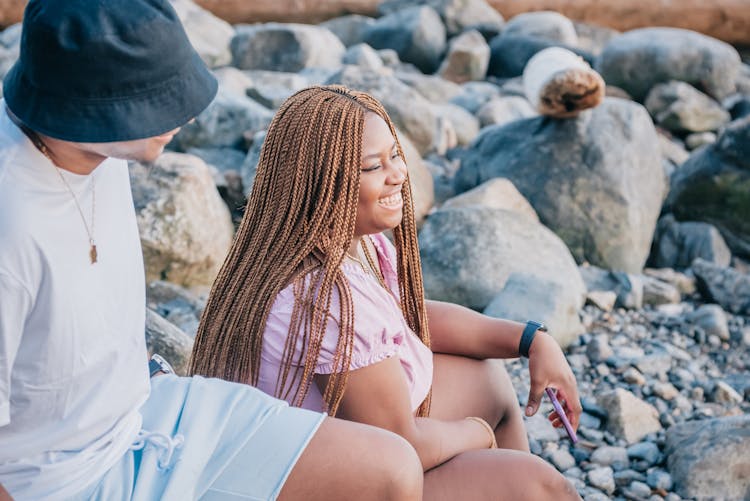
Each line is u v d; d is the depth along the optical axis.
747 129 5.48
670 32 8.84
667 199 5.81
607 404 3.63
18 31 8.26
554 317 4.24
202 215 4.51
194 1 11.53
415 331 2.61
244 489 1.90
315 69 8.48
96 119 1.59
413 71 9.80
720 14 11.76
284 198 2.23
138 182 4.45
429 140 6.50
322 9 11.67
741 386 4.02
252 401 2.02
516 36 10.22
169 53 1.63
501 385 2.75
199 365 2.35
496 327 2.68
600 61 8.96
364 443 1.94
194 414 1.98
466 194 5.24
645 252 5.42
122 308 1.86
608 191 5.34
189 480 1.87
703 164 5.62
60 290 1.69
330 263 2.17
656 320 4.72
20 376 1.72
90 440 1.84
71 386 1.77
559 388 2.62
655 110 8.30
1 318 1.62
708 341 4.51
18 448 1.77
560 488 2.17
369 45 10.41
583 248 5.31
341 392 2.15
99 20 1.56
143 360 1.95
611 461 3.38
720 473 3.12
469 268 4.56
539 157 5.48
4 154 1.63
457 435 2.29
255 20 11.70
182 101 1.66
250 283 2.24
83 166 1.71
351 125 2.21
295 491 1.92
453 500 2.17
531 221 4.91
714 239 5.43
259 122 6.04
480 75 9.90
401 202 2.32
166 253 4.38
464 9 10.77
